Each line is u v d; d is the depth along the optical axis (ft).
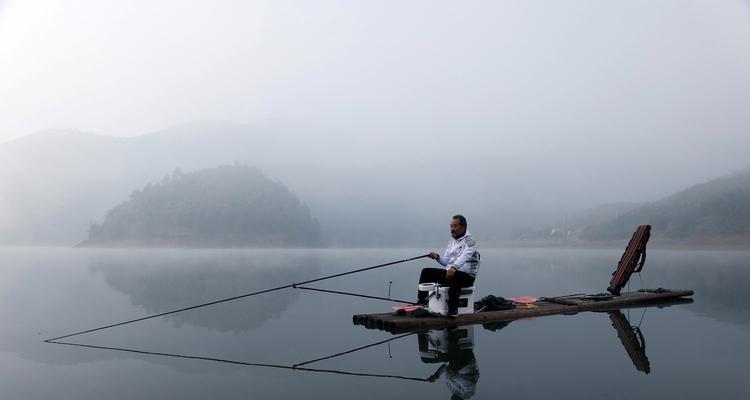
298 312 36.58
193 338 26.30
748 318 31.35
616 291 41.63
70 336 27.14
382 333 27.35
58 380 17.95
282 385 16.99
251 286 58.49
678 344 23.22
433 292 30.40
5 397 15.88
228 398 15.55
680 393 15.55
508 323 29.84
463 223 30.99
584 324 29.14
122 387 16.96
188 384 17.26
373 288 55.11
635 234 42.55
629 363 19.60
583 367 19.04
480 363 19.84
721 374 17.89
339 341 25.00
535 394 15.53
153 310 37.86
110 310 37.93
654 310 35.47
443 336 25.85
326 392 16.07
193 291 52.54
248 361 20.74
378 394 15.75
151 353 22.61
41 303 42.27
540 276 72.69
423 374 18.25
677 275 75.31
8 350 23.53
